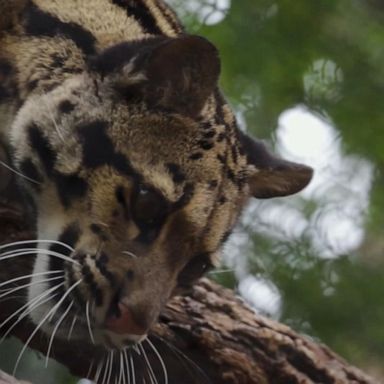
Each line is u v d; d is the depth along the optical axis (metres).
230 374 12.74
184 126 11.62
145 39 11.80
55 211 11.67
